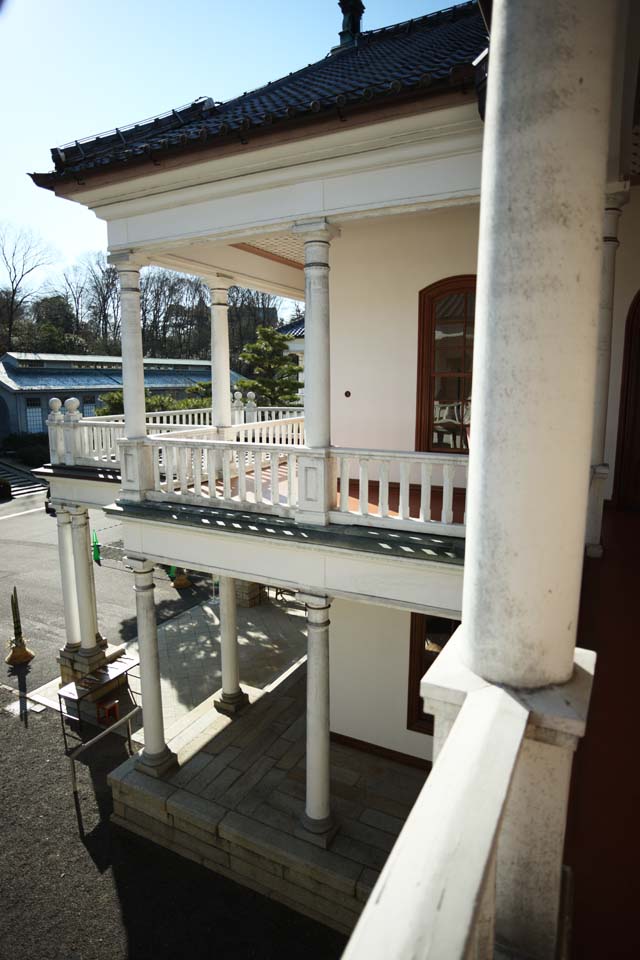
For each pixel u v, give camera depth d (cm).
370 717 941
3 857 833
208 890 770
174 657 1377
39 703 1230
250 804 824
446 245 845
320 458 637
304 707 1088
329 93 691
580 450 182
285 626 1535
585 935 209
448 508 591
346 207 611
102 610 1680
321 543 635
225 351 1020
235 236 695
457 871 115
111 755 1060
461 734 162
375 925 105
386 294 895
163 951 690
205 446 743
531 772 184
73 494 1170
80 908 749
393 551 599
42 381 3994
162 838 846
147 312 6550
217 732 1008
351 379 940
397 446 920
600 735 314
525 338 175
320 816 752
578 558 189
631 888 226
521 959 194
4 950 697
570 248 170
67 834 873
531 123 168
